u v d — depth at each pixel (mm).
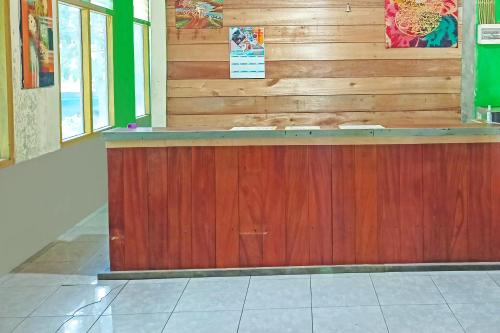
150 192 4617
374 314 3812
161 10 5484
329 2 5559
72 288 4492
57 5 6656
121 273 4629
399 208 4625
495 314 3779
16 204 5336
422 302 4000
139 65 11555
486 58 6160
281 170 4598
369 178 4609
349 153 4594
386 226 4637
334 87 5613
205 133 4539
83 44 7801
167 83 5594
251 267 4645
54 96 6512
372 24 5574
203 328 3656
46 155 6184
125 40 9594
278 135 4535
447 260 4664
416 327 3604
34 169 5824
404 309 3887
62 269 5043
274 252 4645
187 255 4648
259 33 5562
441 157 4613
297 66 5594
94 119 8656
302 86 5609
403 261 4656
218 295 4215
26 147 5648
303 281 4461
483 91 6180
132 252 4652
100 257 5414
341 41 5586
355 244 4641
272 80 5598
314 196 4617
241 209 4621
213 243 4641
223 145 4582
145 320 3809
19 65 5488
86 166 7566
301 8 5559
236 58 5570
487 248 4668
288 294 4199
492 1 6094
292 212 4621
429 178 4617
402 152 4598
